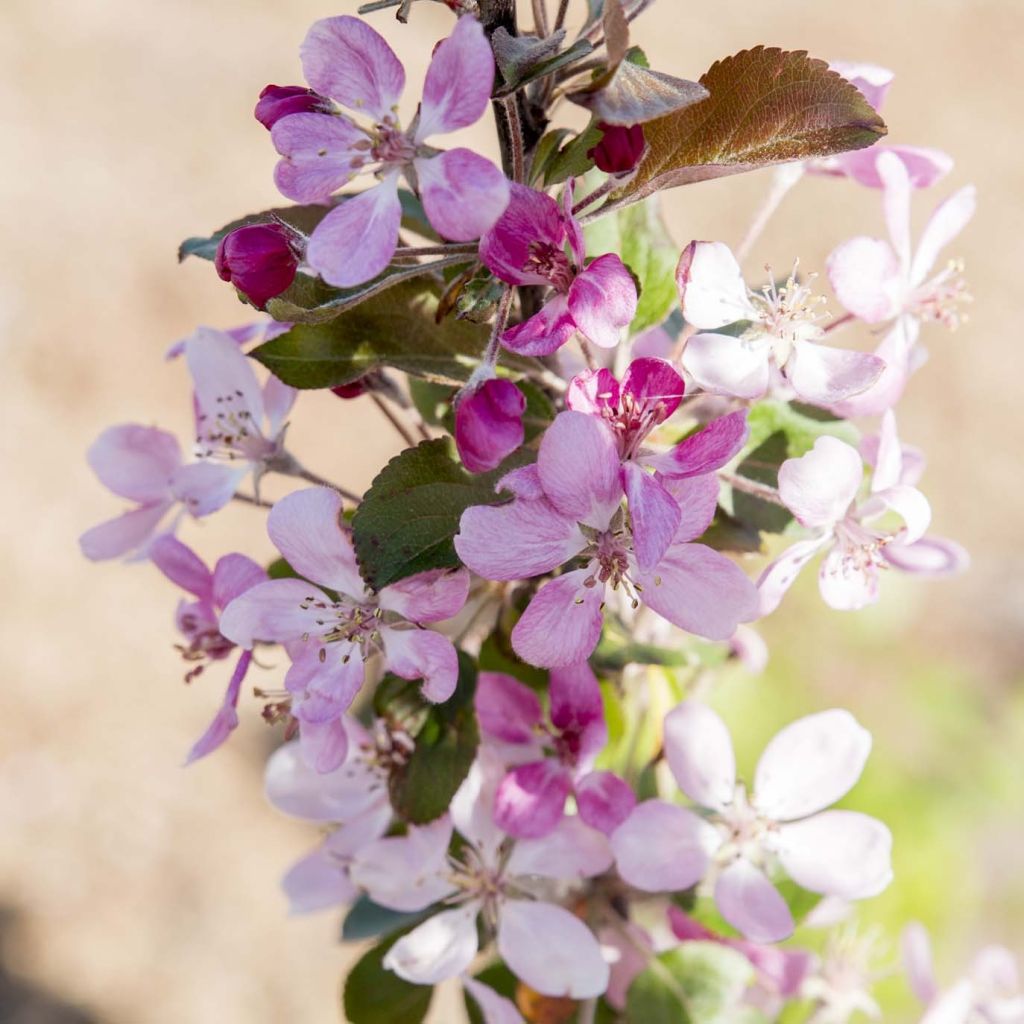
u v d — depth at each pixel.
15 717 1.36
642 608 0.56
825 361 0.51
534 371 0.52
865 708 1.26
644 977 0.54
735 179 1.74
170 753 1.36
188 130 1.82
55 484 1.50
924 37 2.10
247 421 0.55
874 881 0.53
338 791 0.56
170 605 1.46
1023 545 1.48
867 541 0.52
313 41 0.49
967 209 0.54
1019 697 1.33
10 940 1.25
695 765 0.53
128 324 1.61
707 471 0.49
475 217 0.47
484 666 0.54
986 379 1.62
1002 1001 0.59
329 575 0.50
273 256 0.49
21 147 1.79
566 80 0.50
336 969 1.27
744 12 2.08
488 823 0.54
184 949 1.26
